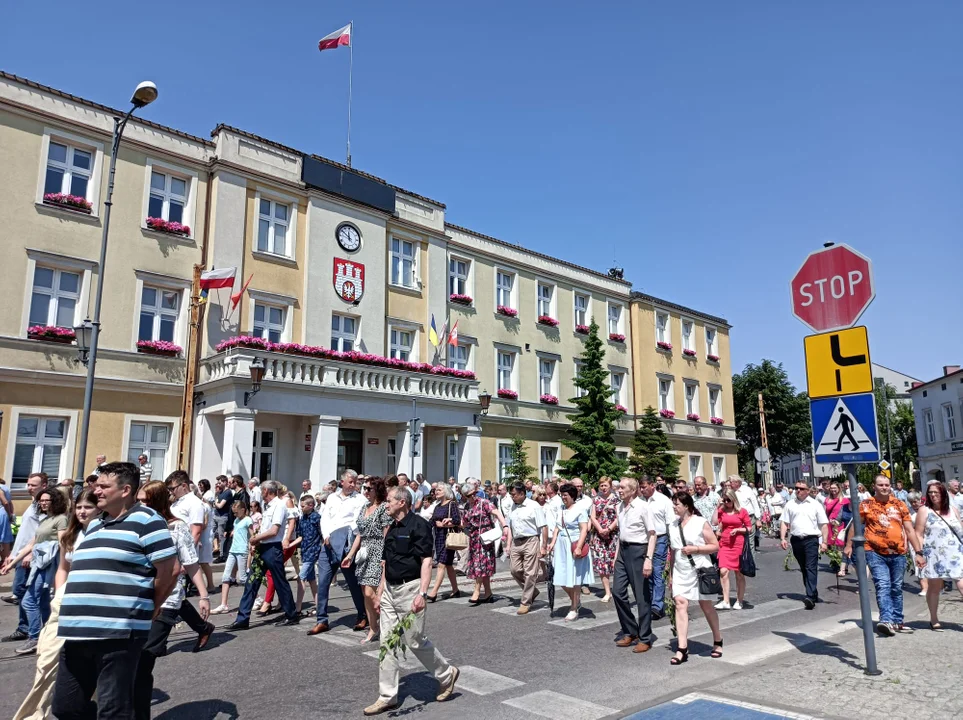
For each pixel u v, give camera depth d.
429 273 25.62
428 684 6.54
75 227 17.53
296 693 6.26
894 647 7.55
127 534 4.24
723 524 10.83
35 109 17.06
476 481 11.88
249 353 17.73
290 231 21.56
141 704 4.93
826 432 6.62
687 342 38.91
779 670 6.64
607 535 11.34
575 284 32.50
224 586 10.23
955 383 41.94
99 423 17.36
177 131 19.62
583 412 28.84
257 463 19.64
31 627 7.72
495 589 12.89
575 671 6.96
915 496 16.33
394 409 20.64
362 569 8.05
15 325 16.36
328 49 25.41
